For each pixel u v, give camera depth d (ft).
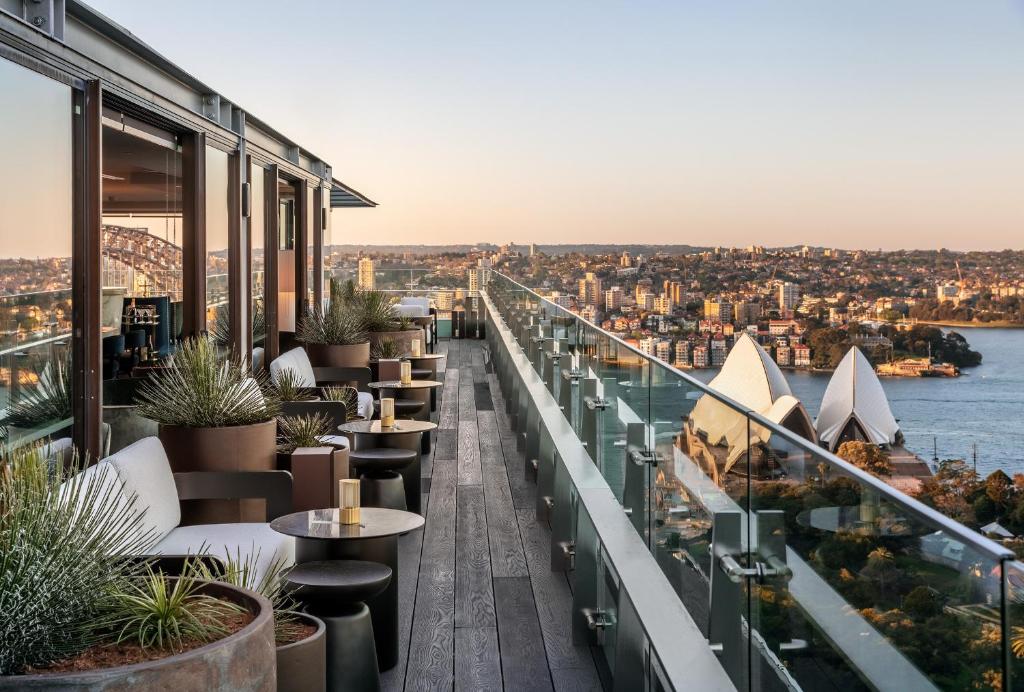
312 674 10.11
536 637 15.92
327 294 45.09
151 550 14.05
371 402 29.04
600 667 14.71
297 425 20.44
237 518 17.39
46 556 8.09
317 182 42.45
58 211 16.47
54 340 16.37
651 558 13.08
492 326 53.88
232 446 18.07
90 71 17.20
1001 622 5.16
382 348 37.11
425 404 28.99
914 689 6.04
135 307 21.57
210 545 14.39
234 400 18.63
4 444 14.66
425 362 34.22
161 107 21.48
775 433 8.62
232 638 8.04
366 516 14.34
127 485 14.12
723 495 10.12
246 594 9.08
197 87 24.16
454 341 70.18
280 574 12.25
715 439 10.44
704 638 10.67
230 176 28.30
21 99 15.12
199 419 18.24
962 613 5.54
